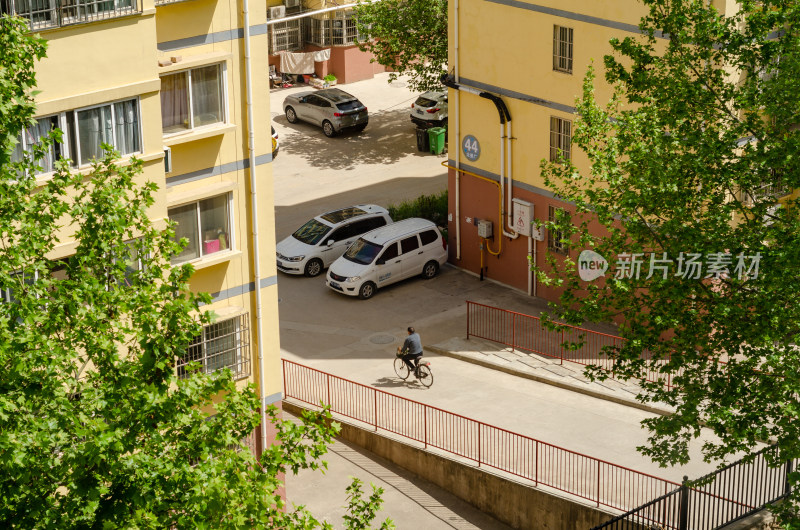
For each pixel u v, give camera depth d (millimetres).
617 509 21828
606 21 28312
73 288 13602
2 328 12609
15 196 13438
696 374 18812
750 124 18438
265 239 22078
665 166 18562
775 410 17531
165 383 13453
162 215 19547
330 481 24875
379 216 36469
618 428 25531
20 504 12617
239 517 13195
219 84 20672
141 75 18625
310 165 44500
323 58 53406
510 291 33656
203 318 13539
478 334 30875
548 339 30234
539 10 29984
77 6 17594
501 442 25031
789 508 18609
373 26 41062
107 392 13078
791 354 17141
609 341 29625
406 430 25828
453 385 28203
